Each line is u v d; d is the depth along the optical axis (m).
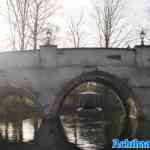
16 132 20.59
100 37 40.34
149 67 24.06
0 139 17.80
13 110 33.03
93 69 23.97
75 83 24.42
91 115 35.47
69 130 22.22
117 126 24.22
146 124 23.06
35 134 19.70
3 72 24.70
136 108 24.39
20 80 24.34
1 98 28.92
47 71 24.00
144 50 24.06
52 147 15.61
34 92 24.08
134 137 18.12
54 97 23.92
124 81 24.03
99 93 46.56
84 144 16.59
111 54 24.08
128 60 24.11
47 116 23.81
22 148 15.17
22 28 36.34
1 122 26.78
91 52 24.05
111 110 40.47
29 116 31.19
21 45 36.19
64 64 24.03
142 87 24.05
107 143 16.75
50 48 23.98
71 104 46.34
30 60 24.17
